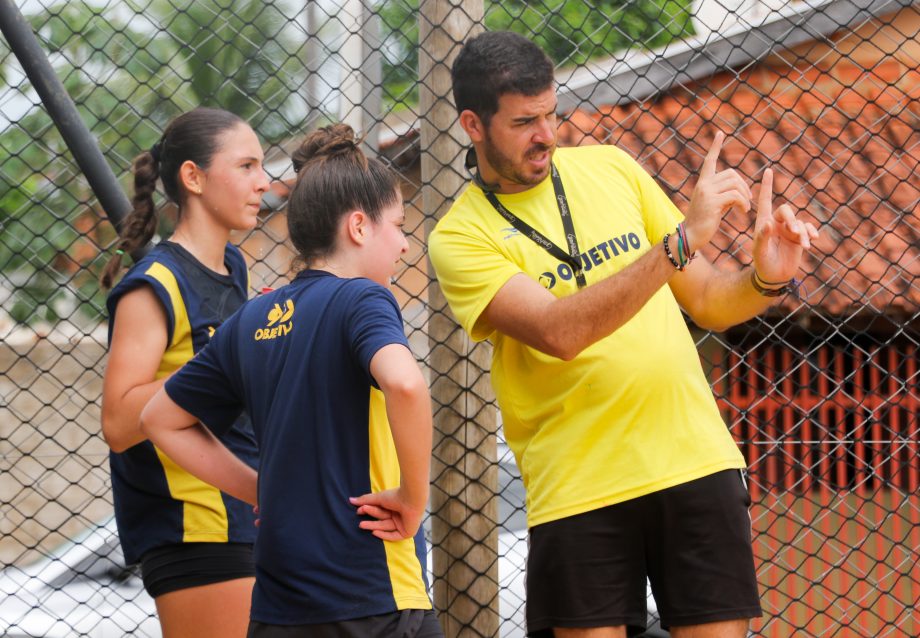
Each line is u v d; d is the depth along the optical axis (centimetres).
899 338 1770
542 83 1013
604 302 961
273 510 885
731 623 1034
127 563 1143
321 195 946
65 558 1917
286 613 871
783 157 1859
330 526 871
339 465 880
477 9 1323
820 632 1778
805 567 1805
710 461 1033
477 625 1325
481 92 1021
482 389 1325
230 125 1151
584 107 1873
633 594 1050
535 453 1064
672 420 1034
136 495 1113
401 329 882
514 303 1014
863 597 1638
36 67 1288
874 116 1938
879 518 1814
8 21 1279
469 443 1321
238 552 1106
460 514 1323
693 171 1636
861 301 1596
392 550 879
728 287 1095
